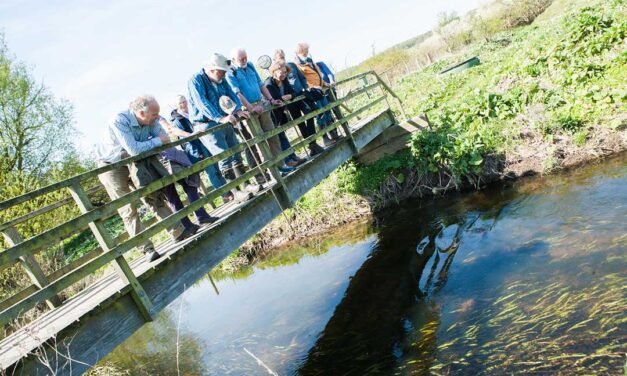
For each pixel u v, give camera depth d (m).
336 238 9.12
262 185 5.89
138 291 3.78
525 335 3.80
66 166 18.72
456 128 9.35
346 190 10.05
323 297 6.62
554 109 8.42
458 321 4.50
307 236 9.88
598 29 9.72
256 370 5.32
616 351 3.22
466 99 10.62
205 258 4.60
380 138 10.25
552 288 4.27
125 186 4.57
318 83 7.52
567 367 3.27
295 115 7.03
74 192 3.58
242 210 5.15
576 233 5.09
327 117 7.93
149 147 4.40
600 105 7.88
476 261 5.57
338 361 4.84
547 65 9.86
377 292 6.09
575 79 8.65
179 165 4.90
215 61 5.37
